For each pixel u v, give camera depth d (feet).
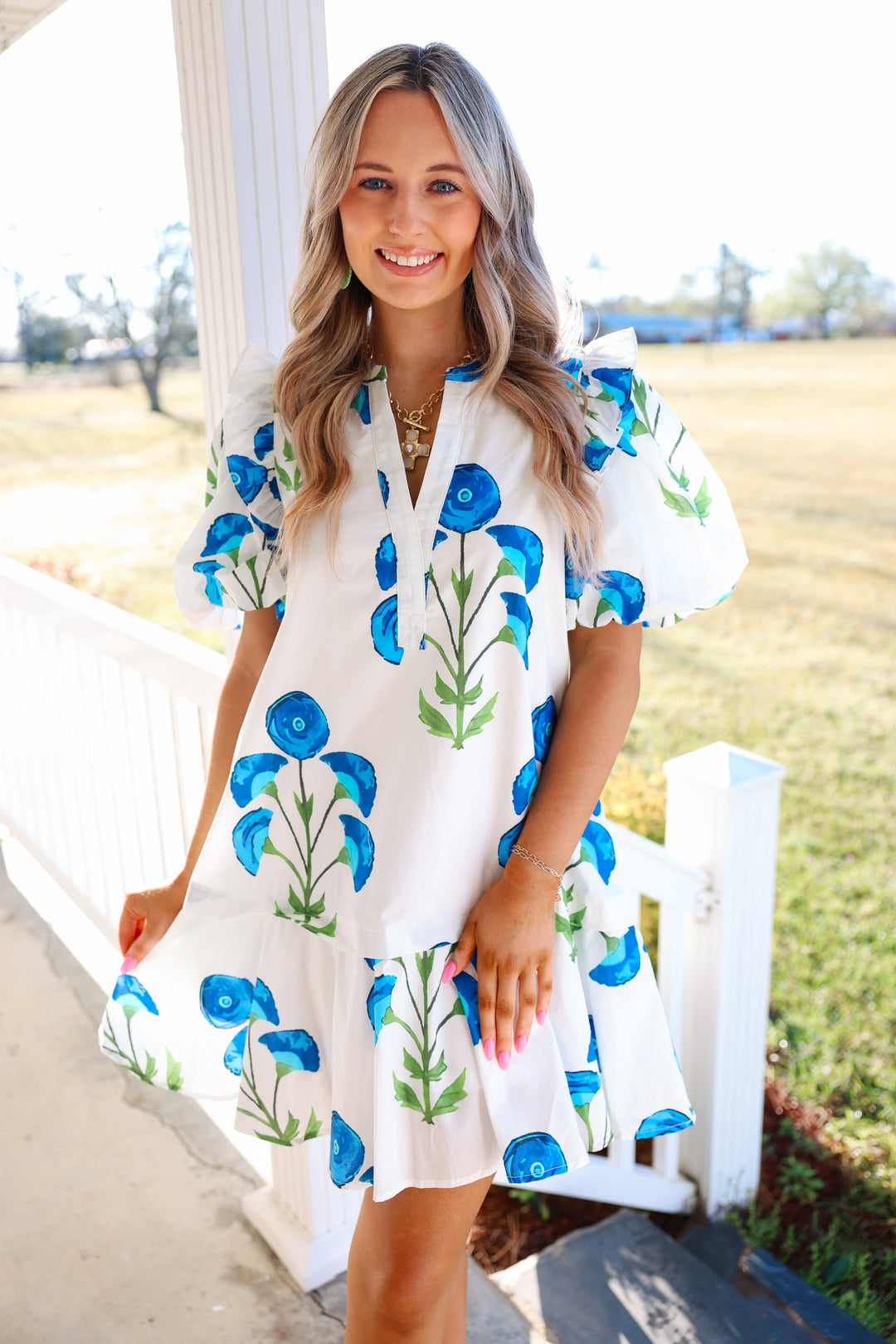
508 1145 3.94
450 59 3.77
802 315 63.62
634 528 4.02
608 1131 4.19
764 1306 6.26
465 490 3.84
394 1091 3.92
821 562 34.42
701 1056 6.88
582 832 3.94
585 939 4.21
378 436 3.98
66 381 52.03
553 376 3.93
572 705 4.04
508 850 3.98
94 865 9.41
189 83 5.13
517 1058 3.97
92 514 42.22
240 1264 6.30
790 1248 7.40
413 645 3.85
